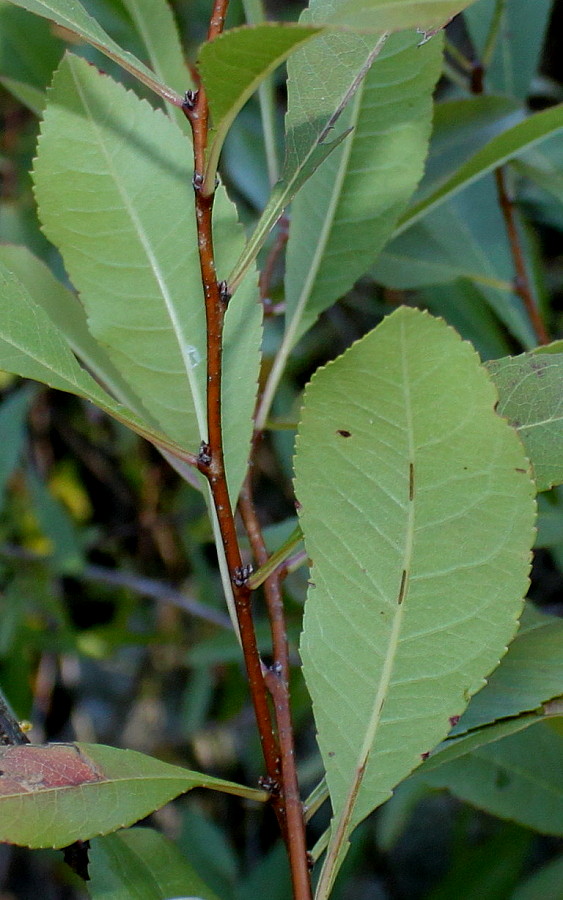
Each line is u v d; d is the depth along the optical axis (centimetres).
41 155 27
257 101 54
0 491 53
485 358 47
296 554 27
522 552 23
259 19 30
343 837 24
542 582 58
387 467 23
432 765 25
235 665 59
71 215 27
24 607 57
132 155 27
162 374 26
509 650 26
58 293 28
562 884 36
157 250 27
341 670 23
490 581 23
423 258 41
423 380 22
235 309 26
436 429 22
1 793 23
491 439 22
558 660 25
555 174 38
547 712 25
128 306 26
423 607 23
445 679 23
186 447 26
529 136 30
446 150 36
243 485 28
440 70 29
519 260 40
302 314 29
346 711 23
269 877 46
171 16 30
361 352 22
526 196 48
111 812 23
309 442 23
